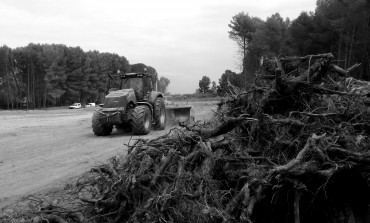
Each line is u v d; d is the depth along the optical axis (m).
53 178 7.04
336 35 29.75
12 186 6.66
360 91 5.32
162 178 4.19
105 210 4.21
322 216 4.63
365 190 4.44
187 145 4.72
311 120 4.72
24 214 5.02
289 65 5.29
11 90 62.34
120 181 4.18
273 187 3.80
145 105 12.80
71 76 70.25
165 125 14.10
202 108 24.23
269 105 4.93
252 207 3.81
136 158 4.50
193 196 3.84
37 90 65.19
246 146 4.80
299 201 4.25
